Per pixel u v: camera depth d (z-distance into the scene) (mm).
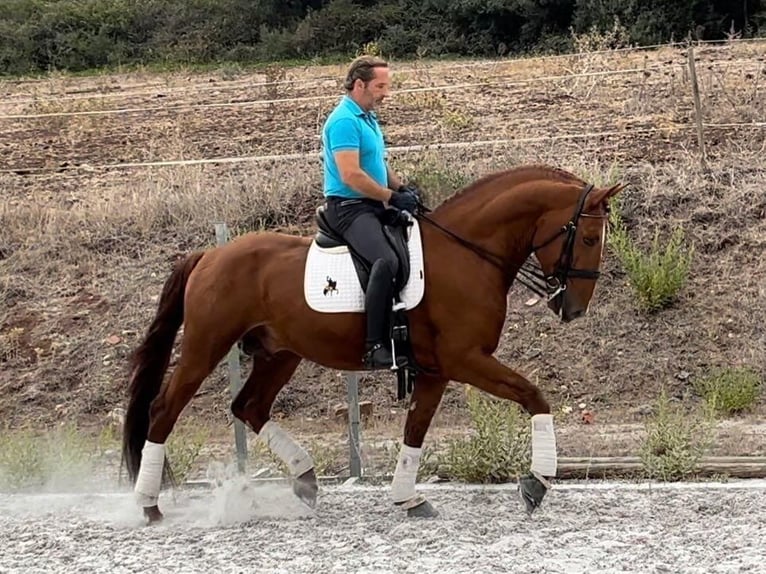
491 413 8656
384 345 7000
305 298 7180
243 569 6305
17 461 9008
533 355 11648
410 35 37750
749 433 9516
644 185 13430
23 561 6715
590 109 17812
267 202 14289
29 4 41781
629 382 11188
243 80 28109
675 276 11875
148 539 7109
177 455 8844
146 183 15406
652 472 8109
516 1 36156
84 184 16297
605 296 12156
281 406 11453
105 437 10070
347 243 7125
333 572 6145
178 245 13961
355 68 7078
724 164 13828
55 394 12055
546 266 7117
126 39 40531
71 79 32188
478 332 7039
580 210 6961
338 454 9469
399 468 7355
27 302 13359
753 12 31953
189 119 20484
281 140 17688
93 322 12922
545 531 6781
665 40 31438
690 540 6461
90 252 14023
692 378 11117
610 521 6949
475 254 7121
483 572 5980
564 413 10805
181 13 41344
